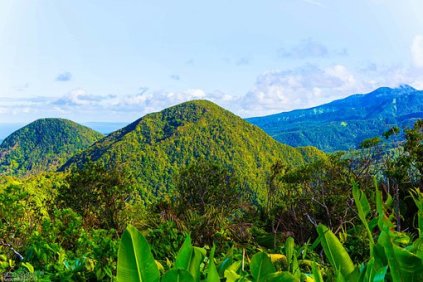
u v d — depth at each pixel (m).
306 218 7.81
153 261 0.84
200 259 1.05
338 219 7.21
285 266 2.08
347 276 1.06
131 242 0.84
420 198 1.29
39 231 4.97
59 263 3.37
